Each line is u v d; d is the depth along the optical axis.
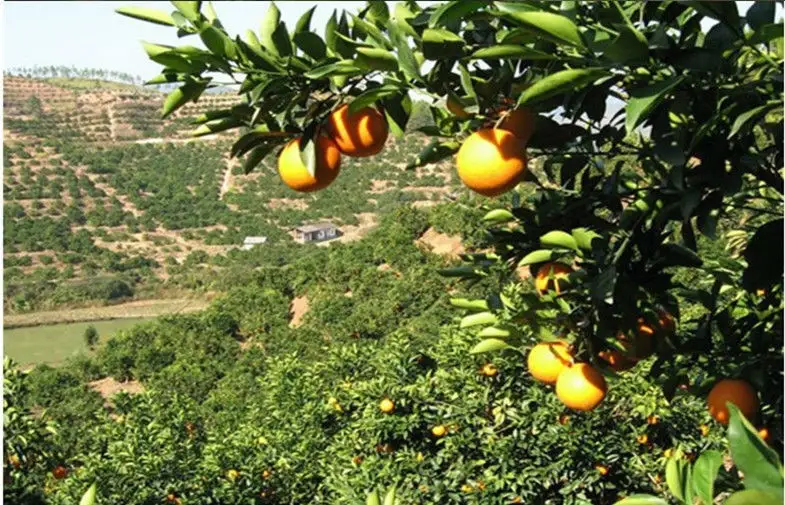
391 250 34.81
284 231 90.06
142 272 82.81
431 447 10.05
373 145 2.21
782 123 2.26
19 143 104.81
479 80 2.15
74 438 15.48
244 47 2.10
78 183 97.88
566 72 1.81
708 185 2.23
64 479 9.91
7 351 63.53
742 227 3.42
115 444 10.22
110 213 93.12
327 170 2.23
